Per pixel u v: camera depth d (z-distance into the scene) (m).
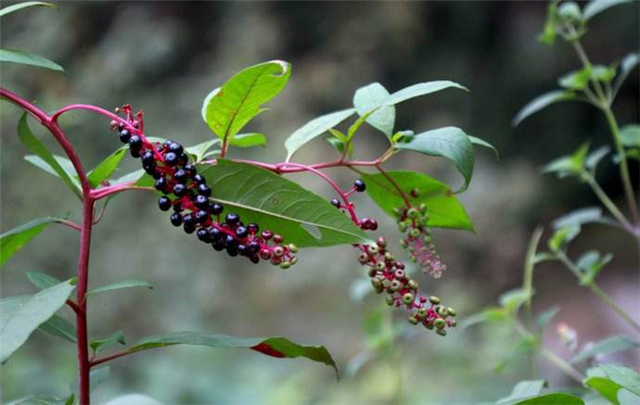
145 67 9.14
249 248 1.55
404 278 1.59
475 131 10.55
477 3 10.27
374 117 1.72
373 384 6.01
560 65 10.30
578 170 3.05
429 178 1.81
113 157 1.68
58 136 1.55
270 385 6.29
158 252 7.81
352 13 10.02
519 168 10.24
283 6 9.91
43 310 1.28
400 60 10.26
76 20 8.87
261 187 1.57
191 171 1.53
